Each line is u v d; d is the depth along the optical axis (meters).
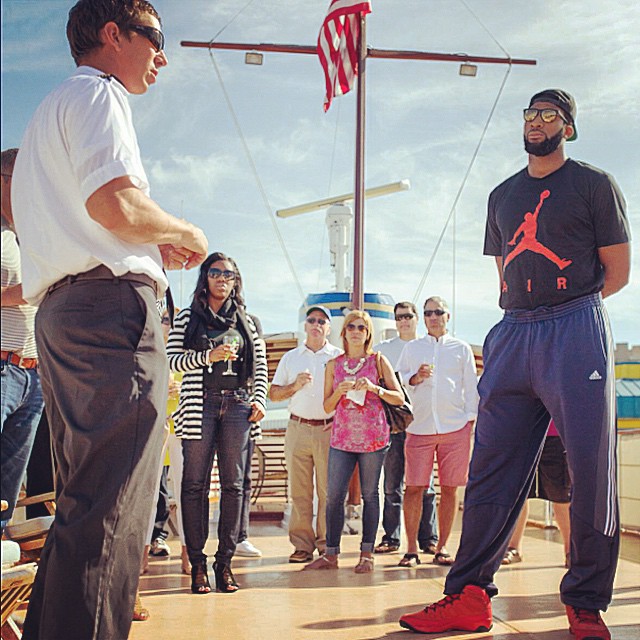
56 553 1.87
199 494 3.96
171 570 4.66
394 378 4.73
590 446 2.86
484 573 3.09
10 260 2.38
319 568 4.71
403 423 4.71
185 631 3.07
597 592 2.93
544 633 3.01
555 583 4.13
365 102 5.96
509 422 3.07
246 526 5.32
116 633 1.91
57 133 2.01
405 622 3.05
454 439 5.02
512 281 3.10
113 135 1.95
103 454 1.91
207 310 4.01
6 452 2.56
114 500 1.89
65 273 2.00
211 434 3.99
